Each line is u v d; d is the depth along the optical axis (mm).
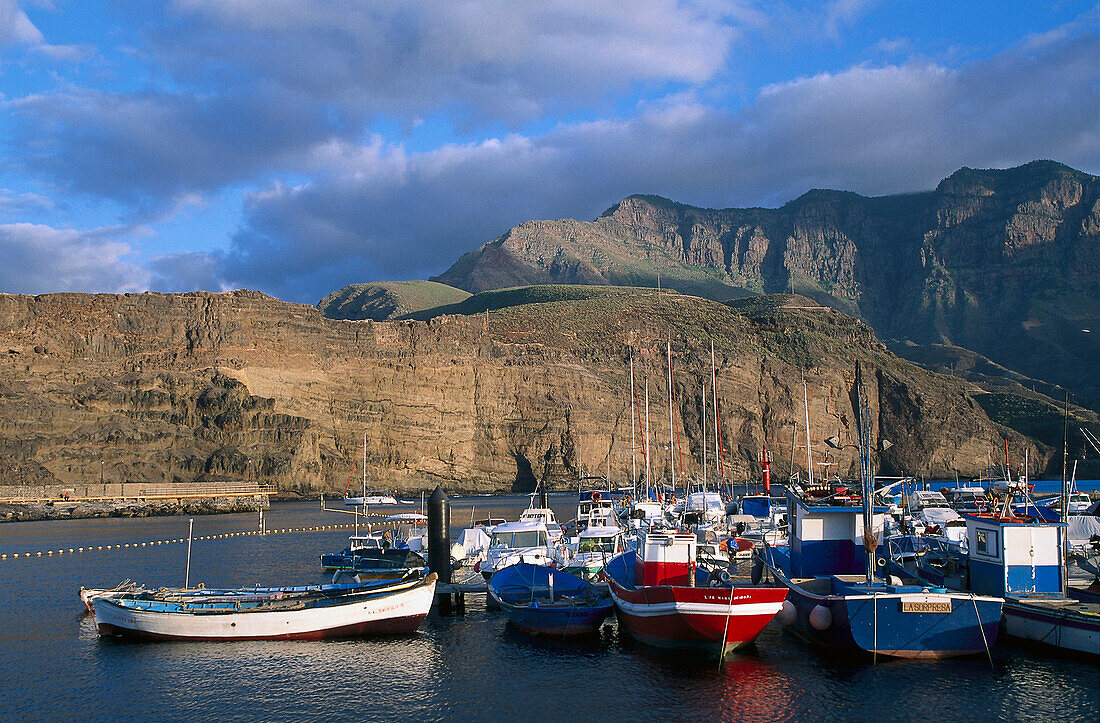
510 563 59062
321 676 41375
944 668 40375
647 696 38156
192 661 43656
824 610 42281
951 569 49094
